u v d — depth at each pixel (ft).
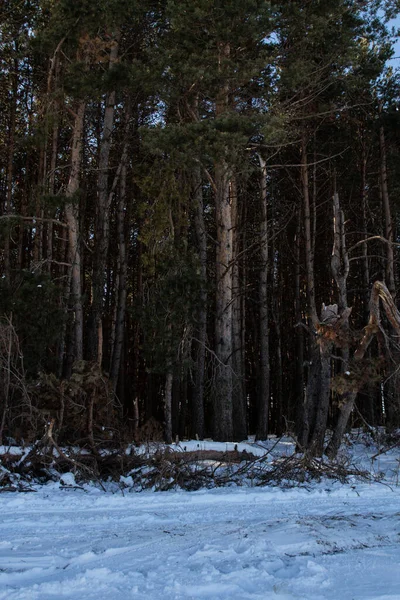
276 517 24.40
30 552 18.60
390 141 82.79
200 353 71.77
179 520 24.16
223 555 17.76
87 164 87.56
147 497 30.37
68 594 14.20
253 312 107.45
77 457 36.70
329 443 47.01
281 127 55.52
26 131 77.25
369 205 94.58
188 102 59.77
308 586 14.76
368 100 78.48
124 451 37.22
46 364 62.08
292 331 107.76
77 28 55.31
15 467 35.32
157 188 59.36
